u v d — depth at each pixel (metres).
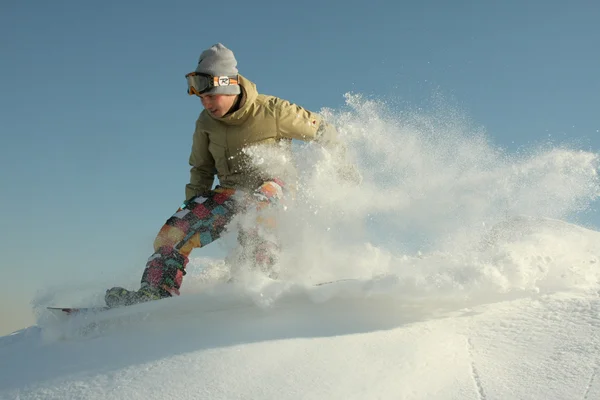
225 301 2.69
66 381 2.18
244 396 1.88
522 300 2.50
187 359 2.20
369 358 2.05
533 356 1.94
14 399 2.10
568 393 1.68
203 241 3.45
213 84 3.48
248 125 3.60
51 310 2.78
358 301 2.60
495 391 1.75
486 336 2.16
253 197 3.46
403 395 1.79
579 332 2.06
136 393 1.99
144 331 2.60
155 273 3.20
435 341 2.16
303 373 1.98
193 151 3.86
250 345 2.26
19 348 2.70
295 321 2.49
